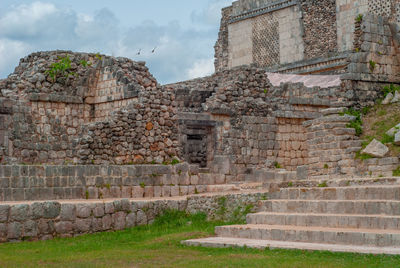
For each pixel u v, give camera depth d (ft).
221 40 184.96
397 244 48.44
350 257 45.70
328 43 154.40
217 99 108.37
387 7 142.72
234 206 71.87
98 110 106.01
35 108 101.50
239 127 109.09
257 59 173.06
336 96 114.32
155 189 85.61
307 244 52.16
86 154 86.69
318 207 61.72
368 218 54.08
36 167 75.61
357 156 88.43
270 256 48.19
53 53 105.70
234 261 46.70
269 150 111.04
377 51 111.04
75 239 63.62
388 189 59.77
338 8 152.25
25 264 47.85
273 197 70.03
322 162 92.02
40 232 62.95
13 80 104.01
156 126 93.81
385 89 110.42
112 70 103.96
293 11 162.81
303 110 114.93
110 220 68.80
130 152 90.63
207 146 109.19
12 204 62.08
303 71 154.81
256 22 173.99
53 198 76.38
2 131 97.45
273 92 114.01
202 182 90.99
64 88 104.73
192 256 50.78
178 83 134.51
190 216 74.18
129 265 47.21
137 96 98.78
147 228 70.08
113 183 81.66
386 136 89.45
